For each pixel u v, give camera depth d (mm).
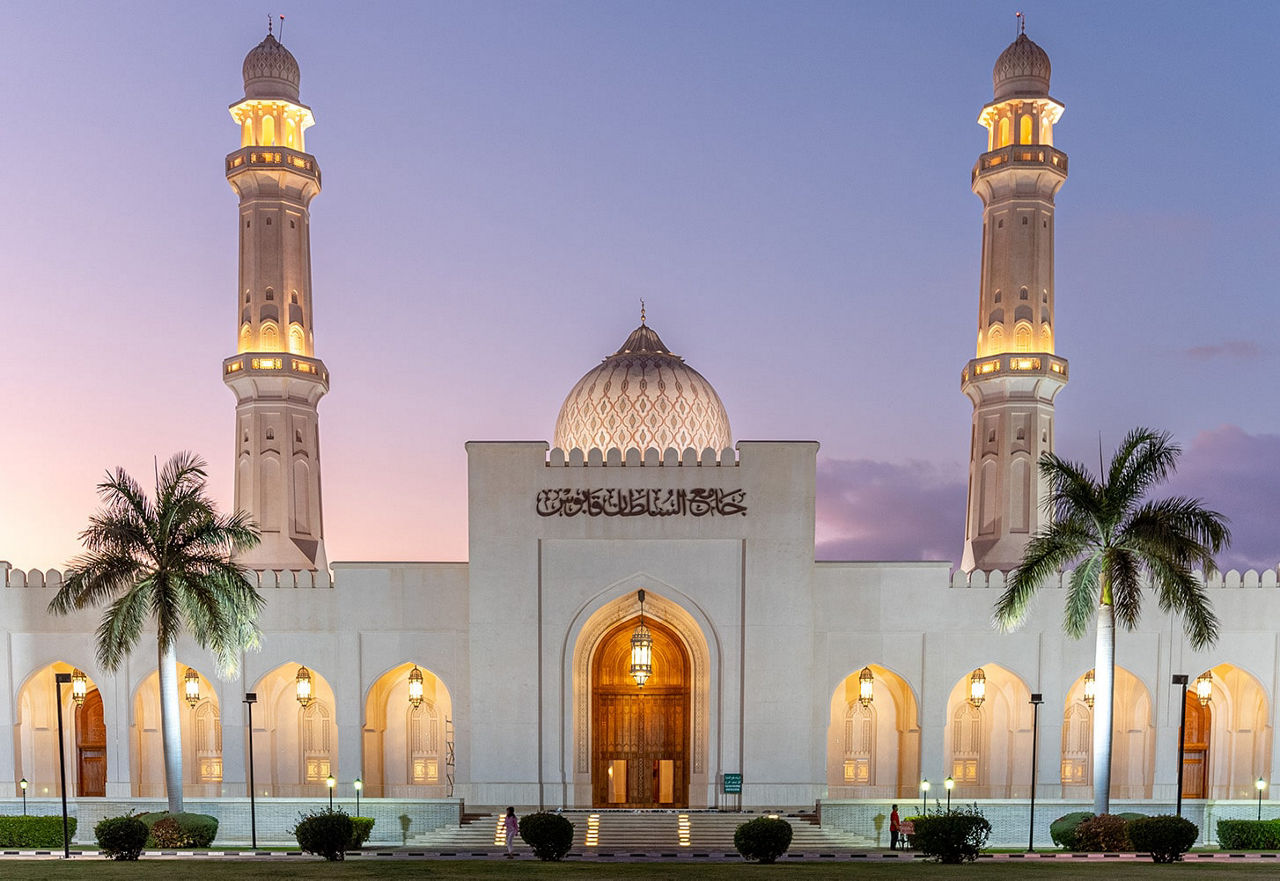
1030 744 34656
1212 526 26875
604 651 34125
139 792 34281
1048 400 41531
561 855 24766
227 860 22766
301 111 43750
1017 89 43031
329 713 35531
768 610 32688
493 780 32250
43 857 26000
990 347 41938
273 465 41281
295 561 40719
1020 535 40375
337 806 31078
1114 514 27359
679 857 26859
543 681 32562
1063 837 28781
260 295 42219
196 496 29328
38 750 35125
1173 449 27469
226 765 33875
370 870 19766
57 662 34156
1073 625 27938
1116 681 35062
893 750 35219
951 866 21453
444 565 34000
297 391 42094
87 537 28219
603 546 32906
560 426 40375
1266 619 33844
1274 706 33625
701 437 38938
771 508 32938
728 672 32562
